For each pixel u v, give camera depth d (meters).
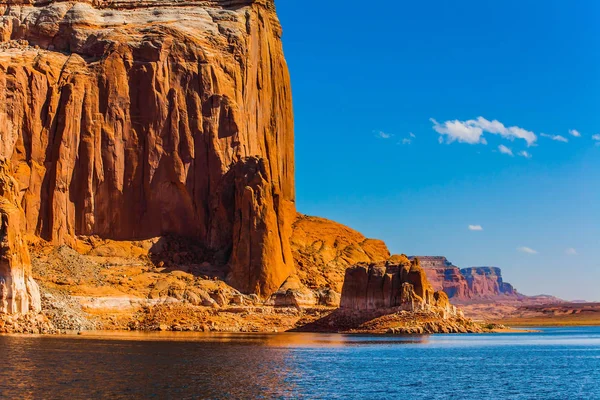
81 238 182.50
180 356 106.25
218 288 171.12
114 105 190.00
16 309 127.06
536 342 183.88
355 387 89.88
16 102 183.62
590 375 109.06
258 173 183.38
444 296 194.75
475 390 92.75
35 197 179.88
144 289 166.62
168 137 191.25
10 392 75.94
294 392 84.00
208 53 198.12
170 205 189.75
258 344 129.50
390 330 165.88
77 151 185.62
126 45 194.00
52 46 198.12
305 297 176.75
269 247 178.00
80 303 155.12
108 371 89.81
